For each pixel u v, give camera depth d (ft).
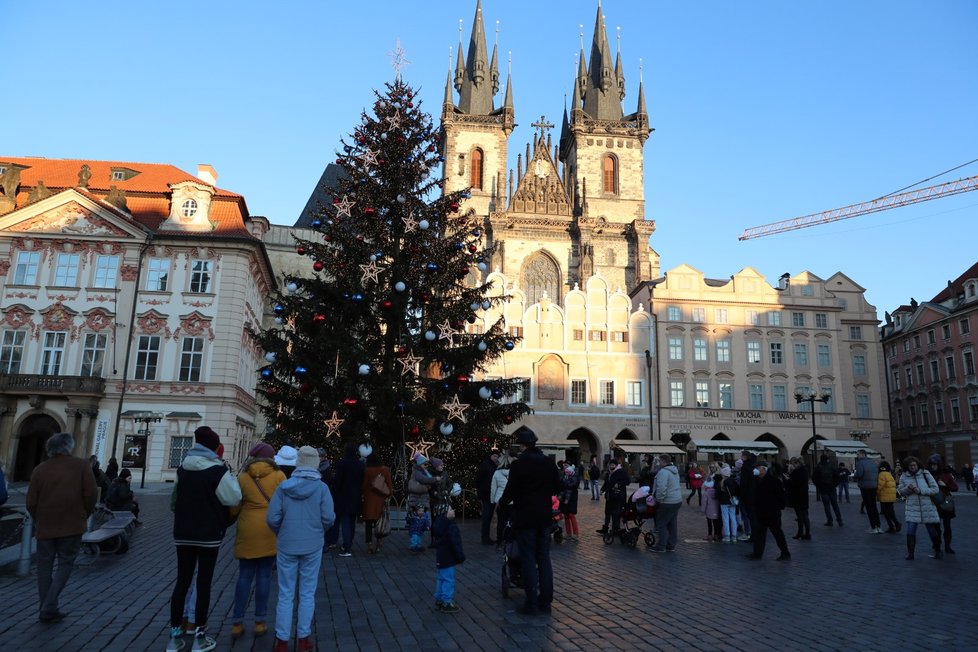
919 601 35.47
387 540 58.54
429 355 70.08
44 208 144.05
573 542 60.08
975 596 36.83
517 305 194.80
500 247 268.21
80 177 148.15
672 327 201.26
